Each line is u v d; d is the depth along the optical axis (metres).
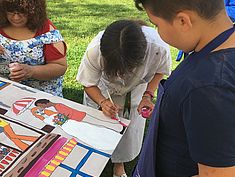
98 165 1.09
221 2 0.74
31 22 1.71
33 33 1.76
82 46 3.59
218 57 0.75
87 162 1.10
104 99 1.50
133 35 1.28
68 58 3.32
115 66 1.29
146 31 1.54
